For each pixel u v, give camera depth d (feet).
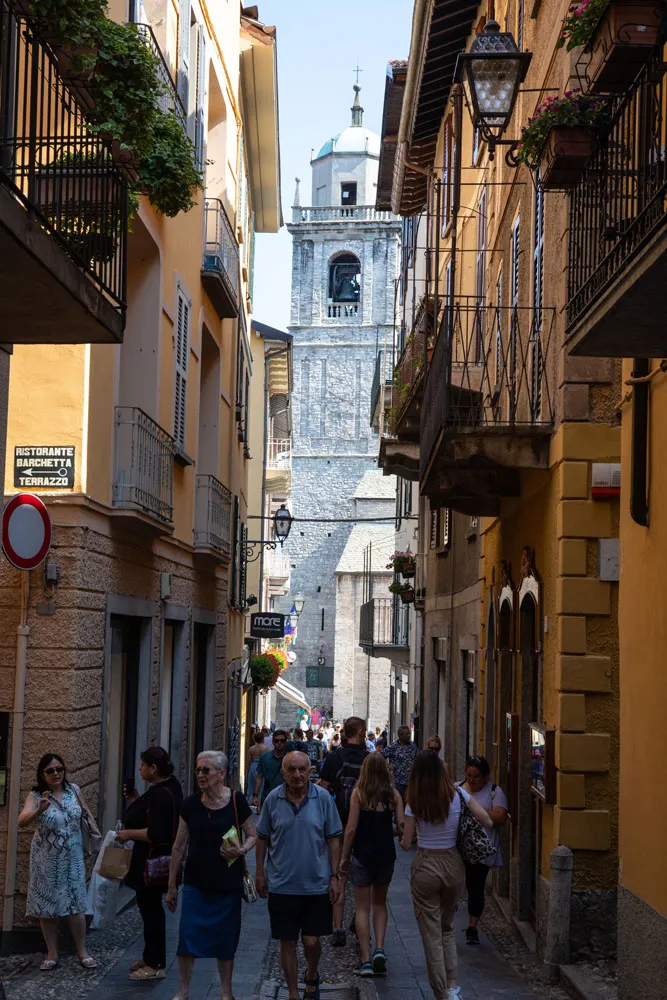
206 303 95.81
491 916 66.90
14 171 33.88
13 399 55.47
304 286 439.22
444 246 113.39
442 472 67.26
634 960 40.63
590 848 52.08
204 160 91.09
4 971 48.47
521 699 64.95
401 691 187.62
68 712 54.29
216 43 96.84
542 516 59.67
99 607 59.41
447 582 112.98
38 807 48.32
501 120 49.21
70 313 37.60
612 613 53.26
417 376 91.76
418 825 43.73
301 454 437.17
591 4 35.96
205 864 40.81
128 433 62.80
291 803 42.45
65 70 42.65
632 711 42.37
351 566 381.81
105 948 53.36
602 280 35.70
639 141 31.78
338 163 450.71
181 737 87.81
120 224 43.78
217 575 107.65
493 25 48.70
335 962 54.08
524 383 67.87
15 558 49.08
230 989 41.11
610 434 53.72
